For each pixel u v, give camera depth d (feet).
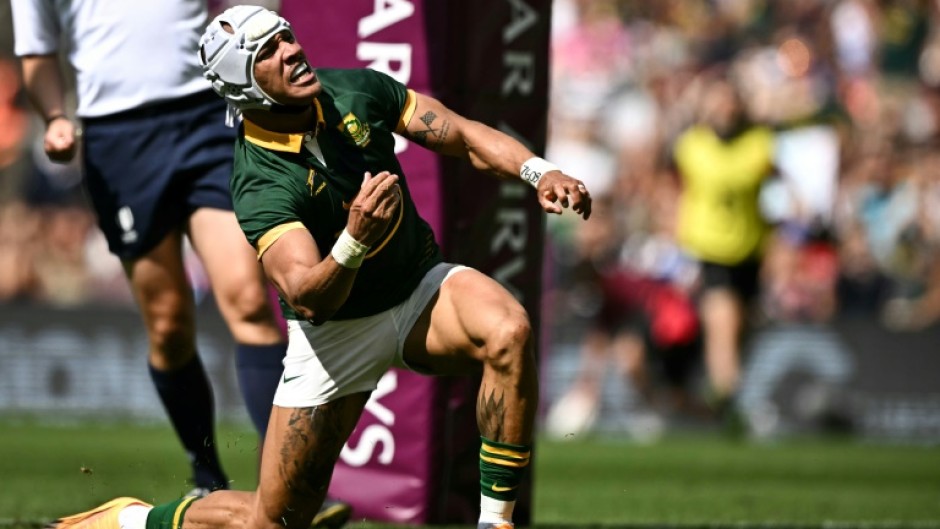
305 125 50.29
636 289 161.79
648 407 162.40
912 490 109.70
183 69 67.67
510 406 49.78
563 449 143.23
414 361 52.42
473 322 49.98
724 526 78.13
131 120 67.67
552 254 167.32
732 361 155.12
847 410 160.56
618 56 204.44
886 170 185.98
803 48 201.77
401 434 71.82
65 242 178.70
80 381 158.81
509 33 70.69
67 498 87.86
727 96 153.89
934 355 160.56
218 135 67.56
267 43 48.75
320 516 63.93
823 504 96.22
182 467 109.40
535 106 72.02
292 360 52.47
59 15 69.10
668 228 176.86
